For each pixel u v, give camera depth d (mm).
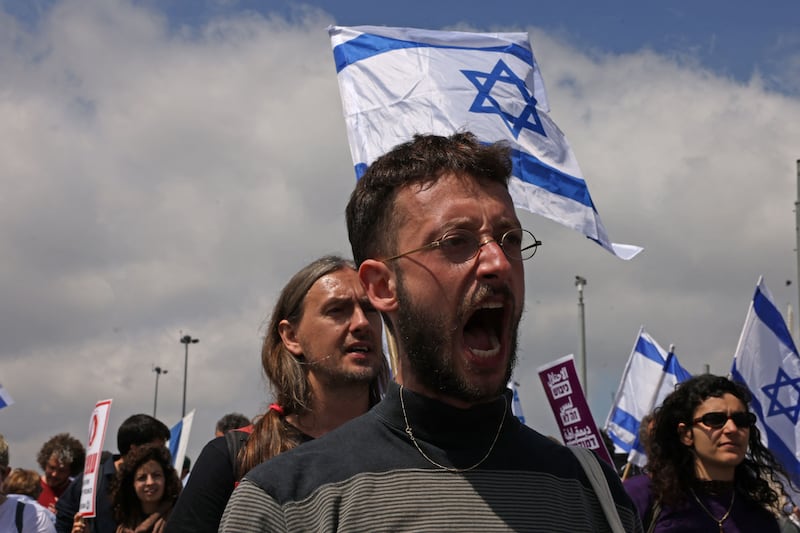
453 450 2072
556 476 2133
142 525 6109
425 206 2107
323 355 3740
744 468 5027
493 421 2119
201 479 3439
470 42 6504
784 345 7375
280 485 2029
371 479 2016
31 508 5977
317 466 2059
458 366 2057
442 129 6176
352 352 3754
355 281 3846
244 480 2072
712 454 4855
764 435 7223
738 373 7352
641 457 7828
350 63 6352
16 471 8688
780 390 7281
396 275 2129
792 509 6656
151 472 6207
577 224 6258
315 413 3770
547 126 6438
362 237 2246
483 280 2045
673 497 4902
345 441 2115
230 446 3543
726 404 4875
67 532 6996
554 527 2033
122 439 6762
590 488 2199
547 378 6309
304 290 3820
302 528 1985
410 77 6293
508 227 2125
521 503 2027
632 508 2287
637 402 10336
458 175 2131
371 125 6230
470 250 2076
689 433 4930
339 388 3770
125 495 6262
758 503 4957
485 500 2006
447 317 2055
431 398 2092
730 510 4898
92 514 6395
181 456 10945
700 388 4949
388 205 2174
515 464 2094
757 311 7410
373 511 1974
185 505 3402
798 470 7094
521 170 6277
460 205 2086
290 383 3738
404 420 2111
